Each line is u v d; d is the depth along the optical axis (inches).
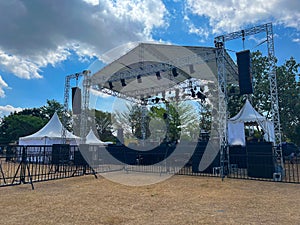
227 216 132.5
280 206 154.8
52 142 548.4
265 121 386.3
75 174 323.3
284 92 689.6
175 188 224.1
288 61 723.4
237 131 422.9
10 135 1210.6
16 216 133.1
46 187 230.1
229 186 233.6
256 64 713.0
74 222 122.3
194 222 121.9
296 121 703.7
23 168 242.8
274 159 281.1
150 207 153.6
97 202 167.9
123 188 225.0
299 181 260.2
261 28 310.2
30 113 1568.7
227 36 331.9
